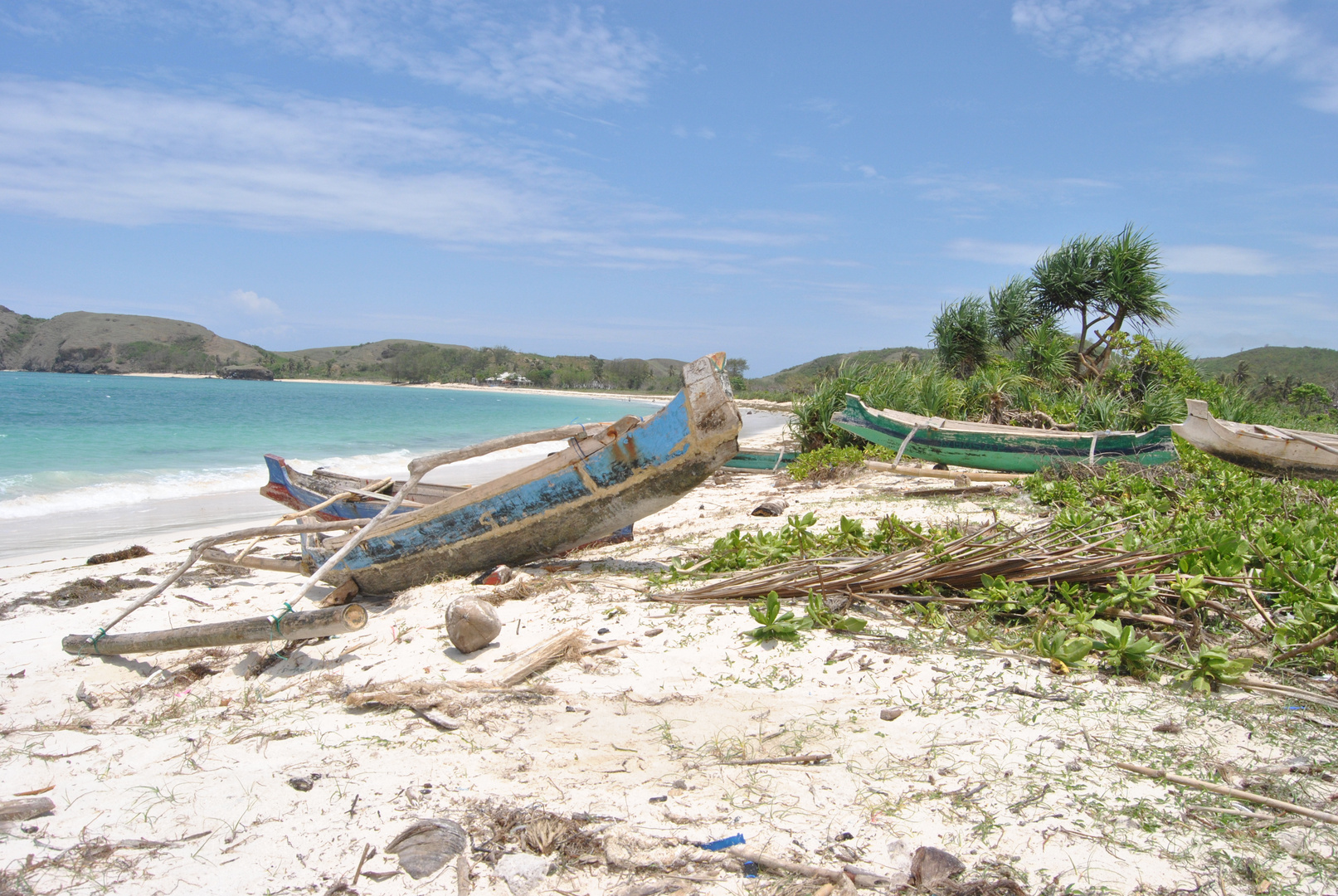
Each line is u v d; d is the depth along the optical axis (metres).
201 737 3.60
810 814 2.72
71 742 3.62
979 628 4.32
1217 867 2.37
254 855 2.62
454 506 5.96
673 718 3.56
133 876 2.51
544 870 2.47
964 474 10.66
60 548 9.38
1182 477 9.03
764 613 4.64
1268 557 5.01
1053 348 21.00
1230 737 3.17
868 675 3.87
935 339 22.75
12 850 2.66
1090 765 2.97
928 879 2.34
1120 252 20.77
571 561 6.61
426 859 2.54
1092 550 4.93
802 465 13.01
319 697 4.10
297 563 6.14
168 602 6.25
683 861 2.50
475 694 3.85
